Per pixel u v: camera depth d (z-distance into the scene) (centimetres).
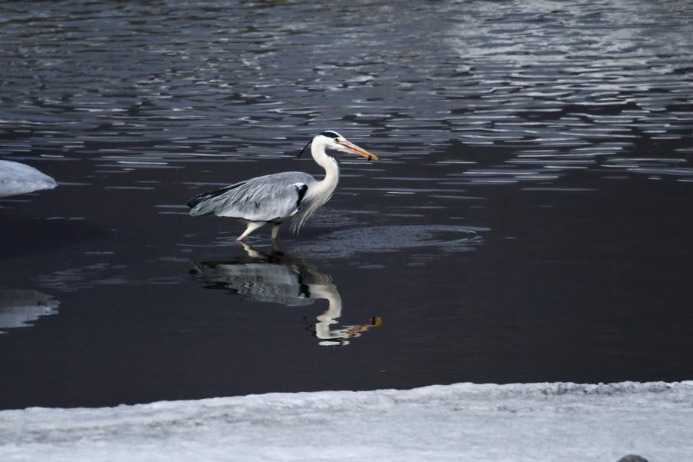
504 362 1091
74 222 1667
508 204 1750
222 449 688
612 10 4234
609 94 2684
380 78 2912
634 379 1045
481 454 677
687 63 3122
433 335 1178
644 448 695
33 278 1398
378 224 1655
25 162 2041
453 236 1585
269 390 1012
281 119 2420
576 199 1773
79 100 2653
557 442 706
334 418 765
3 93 2744
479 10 4234
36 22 4006
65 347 1142
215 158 2072
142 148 2153
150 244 1560
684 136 2225
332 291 1343
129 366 1084
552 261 1456
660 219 1648
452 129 2316
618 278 1378
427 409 792
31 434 735
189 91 2748
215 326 1212
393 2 4472
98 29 3825
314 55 3269
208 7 4359
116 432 738
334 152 2122
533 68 3056
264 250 1534
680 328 1194
